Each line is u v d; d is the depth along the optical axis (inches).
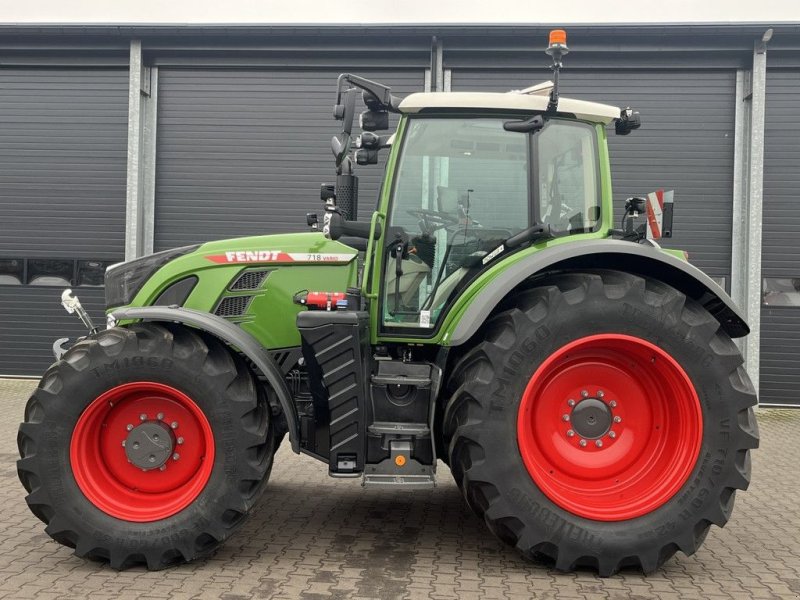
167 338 134.3
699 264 380.2
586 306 133.5
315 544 148.8
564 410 140.5
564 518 131.6
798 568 138.9
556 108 147.7
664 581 131.0
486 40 380.2
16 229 404.8
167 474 137.3
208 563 136.2
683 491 133.3
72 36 394.0
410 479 137.6
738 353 135.9
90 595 119.3
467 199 152.1
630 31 366.0
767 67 371.9
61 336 402.9
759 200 366.3
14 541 147.5
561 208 153.8
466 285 150.9
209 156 398.6
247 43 390.3
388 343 154.9
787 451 266.2
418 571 133.2
